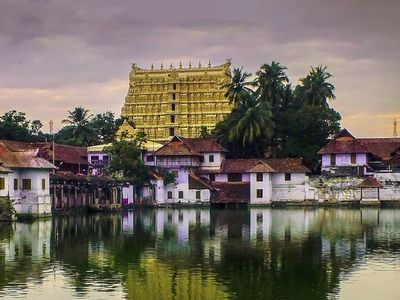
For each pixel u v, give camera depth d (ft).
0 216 301.84
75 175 403.54
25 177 321.32
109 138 630.33
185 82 652.89
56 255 193.26
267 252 200.23
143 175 458.09
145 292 146.10
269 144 525.34
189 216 359.05
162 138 648.79
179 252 200.54
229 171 483.10
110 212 391.45
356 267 173.99
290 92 560.20
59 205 369.71
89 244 218.38
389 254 195.72
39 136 592.60
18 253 196.85
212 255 194.29
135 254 195.83
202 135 566.77
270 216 355.97
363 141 521.24
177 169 475.31
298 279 159.12
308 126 509.76
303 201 471.62
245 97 513.86
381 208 432.25
